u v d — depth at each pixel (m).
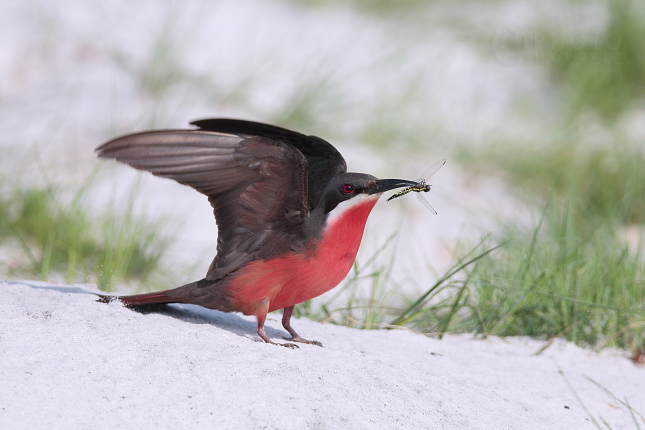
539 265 10.34
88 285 8.25
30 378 5.15
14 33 19.86
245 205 6.43
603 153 17.86
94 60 19.70
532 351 8.91
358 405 5.61
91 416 4.87
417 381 6.33
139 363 5.63
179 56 20.02
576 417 6.62
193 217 15.13
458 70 22.42
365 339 8.01
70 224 11.73
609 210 13.23
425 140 19.41
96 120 17.80
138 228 12.28
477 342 9.16
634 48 21.72
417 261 15.28
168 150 6.18
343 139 19.28
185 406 5.16
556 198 14.41
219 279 6.62
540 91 21.95
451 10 24.67
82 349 5.71
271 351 6.30
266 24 22.75
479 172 18.72
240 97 19.58
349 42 22.50
